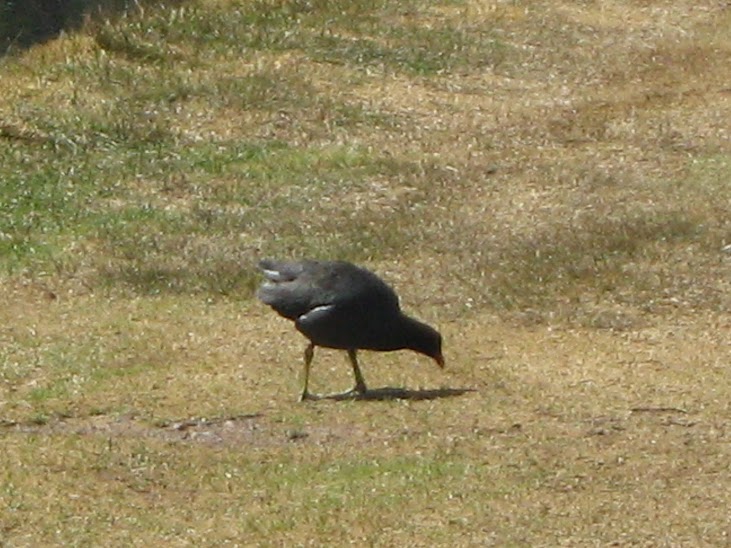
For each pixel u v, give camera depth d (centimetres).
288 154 1998
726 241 1684
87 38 2358
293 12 2523
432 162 1975
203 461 1104
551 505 1016
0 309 1485
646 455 1119
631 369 1337
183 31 2394
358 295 1229
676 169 1964
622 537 962
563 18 2614
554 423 1191
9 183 1856
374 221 1758
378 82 2280
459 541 953
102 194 1847
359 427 1179
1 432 1171
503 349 1385
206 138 2044
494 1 2661
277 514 997
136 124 2064
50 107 2114
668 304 1512
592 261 1623
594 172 1941
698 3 2753
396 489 1044
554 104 2230
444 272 1597
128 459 1105
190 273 1581
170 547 946
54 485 1052
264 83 2225
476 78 2325
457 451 1122
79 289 1545
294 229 1730
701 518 996
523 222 1767
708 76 2355
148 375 1299
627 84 2327
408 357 1351
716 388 1286
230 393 1255
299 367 1323
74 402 1236
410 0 2630
